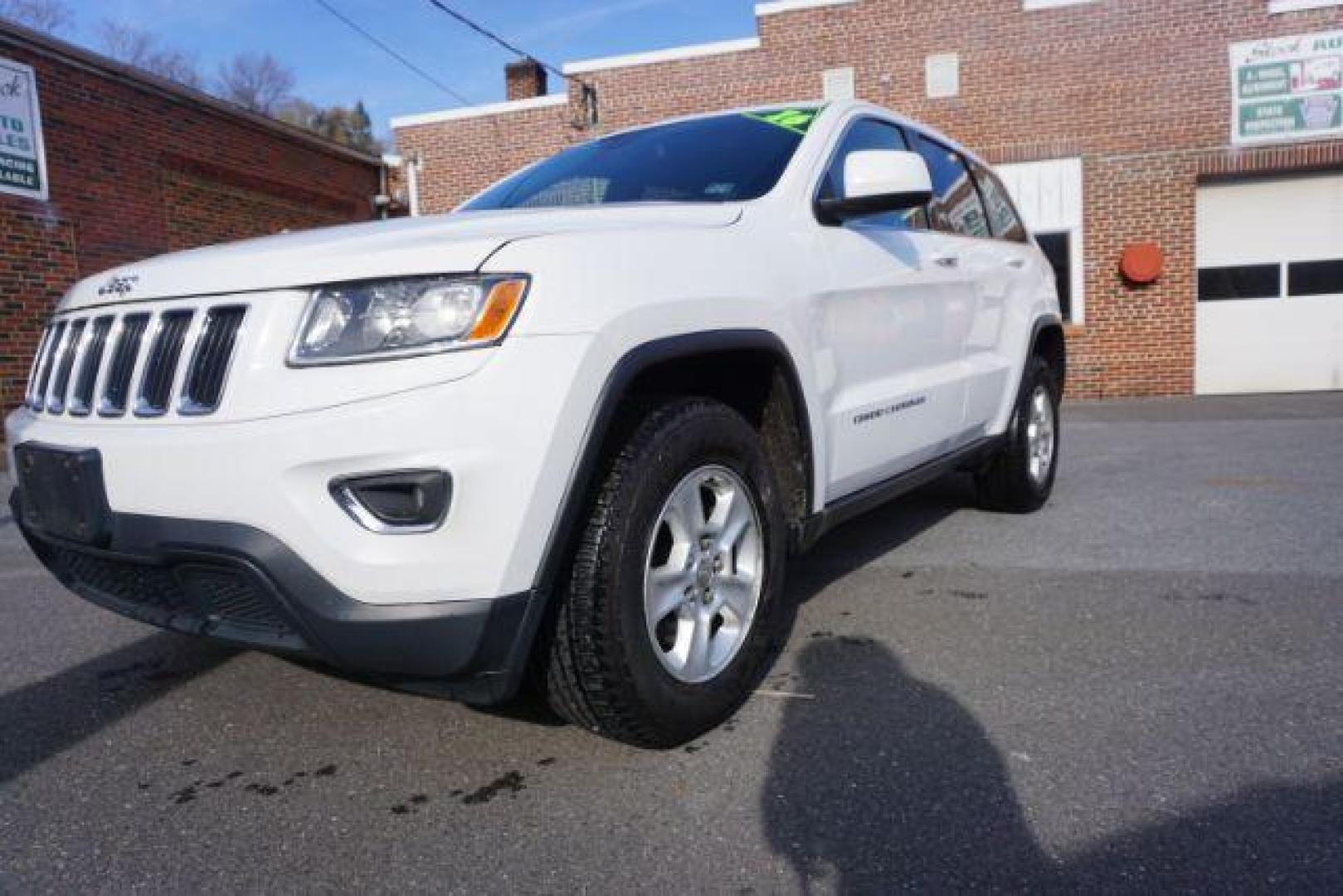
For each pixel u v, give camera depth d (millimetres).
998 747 2354
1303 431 8273
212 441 1991
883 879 1841
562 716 2352
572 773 2301
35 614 3746
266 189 12875
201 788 2287
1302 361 12492
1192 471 6336
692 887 1837
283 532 1947
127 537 2156
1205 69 11938
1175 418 9789
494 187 3855
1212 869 1835
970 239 4242
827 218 3121
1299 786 2125
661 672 2273
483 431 1914
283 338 2008
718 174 3158
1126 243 12422
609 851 1966
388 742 2502
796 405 2773
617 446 2248
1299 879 1796
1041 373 4973
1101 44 12180
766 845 1967
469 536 1926
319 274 2014
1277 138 11844
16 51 9492
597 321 2090
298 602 1947
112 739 2562
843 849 1944
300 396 1954
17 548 5055
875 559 4164
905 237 3559
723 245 2588
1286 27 11664
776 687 2771
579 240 2176
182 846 2033
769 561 2652
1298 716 2477
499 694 2047
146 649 3281
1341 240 12211
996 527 4754
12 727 2658
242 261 2150
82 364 2430
